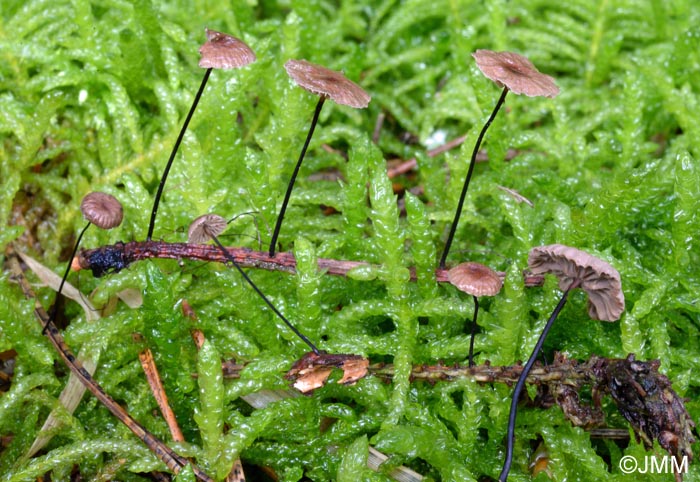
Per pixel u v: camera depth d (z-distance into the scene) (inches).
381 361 8.3
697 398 8.2
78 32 9.6
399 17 10.3
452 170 8.9
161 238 8.5
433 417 8.0
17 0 9.6
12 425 8.1
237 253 8.2
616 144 9.4
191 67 9.6
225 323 8.3
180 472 7.6
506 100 9.7
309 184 9.2
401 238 8.0
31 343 8.1
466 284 7.7
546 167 9.3
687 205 8.2
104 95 9.2
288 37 9.2
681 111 9.3
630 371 7.6
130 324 8.1
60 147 9.1
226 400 7.9
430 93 10.1
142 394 8.1
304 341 8.0
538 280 8.3
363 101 7.9
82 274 8.5
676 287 8.5
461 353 8.1
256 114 9.5
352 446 7.6
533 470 8.0
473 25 10.1
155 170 9.1
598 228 8.4
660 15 10.1
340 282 8.4
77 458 7.8
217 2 10.0
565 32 10.2
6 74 9.3
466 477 7.8
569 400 7.7
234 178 9.0
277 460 8.0
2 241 8.4
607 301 7.6
